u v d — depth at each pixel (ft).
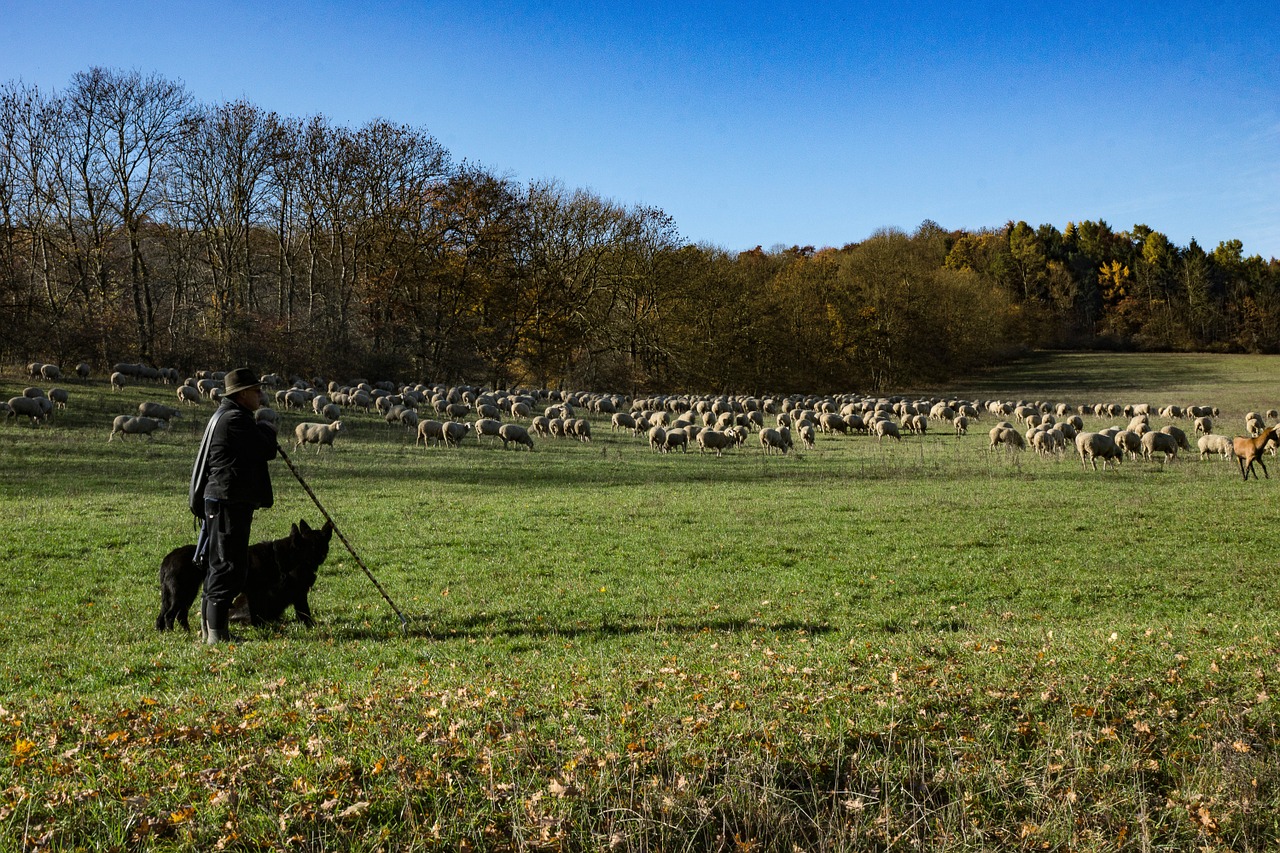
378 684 23.30
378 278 202.59
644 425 148.97
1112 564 48.37
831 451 123.13
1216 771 17.95
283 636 30.89
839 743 18.11
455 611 36.55
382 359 199.72
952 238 482.28
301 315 218.18
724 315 257.14
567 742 17.93
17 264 181.78
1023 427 166.40
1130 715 20.12
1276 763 18.31
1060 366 369.09
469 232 212.02
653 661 26.40
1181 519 62.75
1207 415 176.96
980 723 19.61
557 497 76.89
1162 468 99.45
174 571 31.58
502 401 164.76
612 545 54.03
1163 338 416.67
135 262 174.50
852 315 300.61
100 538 53.01
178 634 31.09
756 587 42.60
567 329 229.25
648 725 18.95
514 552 51.72
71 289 183.01
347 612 36.04
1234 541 54.65
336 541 54.39
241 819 14.76
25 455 90.94
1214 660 24.18
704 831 15.51
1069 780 17.69
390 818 15.08
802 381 281.33
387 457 104.42
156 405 116.78
